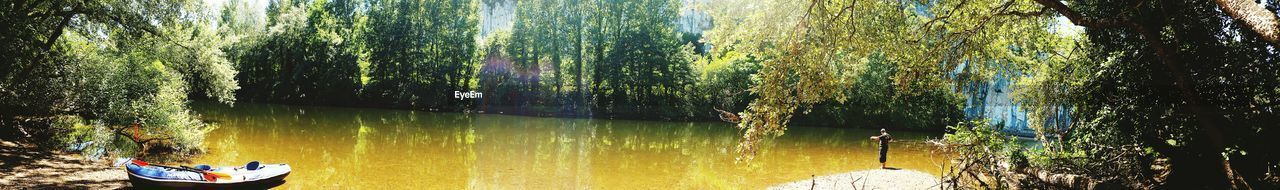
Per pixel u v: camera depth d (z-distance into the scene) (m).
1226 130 9.00
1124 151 10.35
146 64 20.48
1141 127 10.05
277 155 17.98
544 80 48.97
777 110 8.25
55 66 17.81
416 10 51.09
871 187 13.17
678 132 32.59
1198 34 8.88
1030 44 12.23
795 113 40.31
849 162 19.45
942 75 10.36
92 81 17.70
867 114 39.44
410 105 49.09
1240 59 8.63
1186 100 9.09
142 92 18.19
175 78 20.83
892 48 9.33
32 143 16.48
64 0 18.33
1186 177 9.87
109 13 18.64
